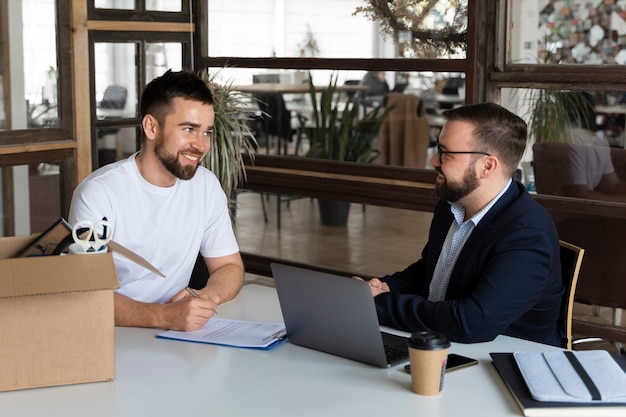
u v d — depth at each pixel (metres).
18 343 1.78
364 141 4.71
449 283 2.33
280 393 1.78
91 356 1.82
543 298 2.31
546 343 2.34
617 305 3.80
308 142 4.81
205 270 2.84
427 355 1.74
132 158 2.57
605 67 3.67
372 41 4.36
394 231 4.63
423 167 4.62
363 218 4.77
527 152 3.93
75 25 4.10
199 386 1.82
